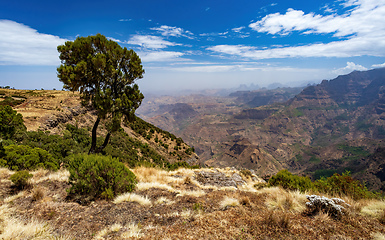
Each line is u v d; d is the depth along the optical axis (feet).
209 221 16.02
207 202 22.53
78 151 68.03
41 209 19.24
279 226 14.84
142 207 20.56
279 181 35.01
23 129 65.05
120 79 45.60
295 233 13.85
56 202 21.24
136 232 14.76
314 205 18.52
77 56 41.19
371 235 13.60
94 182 23.29
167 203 21.91
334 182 33.55
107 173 23.72
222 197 24.89
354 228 14.73
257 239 13.01
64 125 123.75
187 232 14.20
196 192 27.66
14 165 34.91
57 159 52.54
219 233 13.89
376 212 17.62
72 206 20.39
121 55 44.70
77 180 23.22
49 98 179.52
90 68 41.11
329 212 17.54
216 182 46.26
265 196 25.04
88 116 168.55
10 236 13.43
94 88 43.21
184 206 20.93
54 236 14.38
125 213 18.98
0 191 23.59
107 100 42.16
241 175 60.23
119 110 45.85
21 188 24.86
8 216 17.04
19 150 37.37
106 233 14.88
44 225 15.74
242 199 21.77
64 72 37.01
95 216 18.24
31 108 132.26
